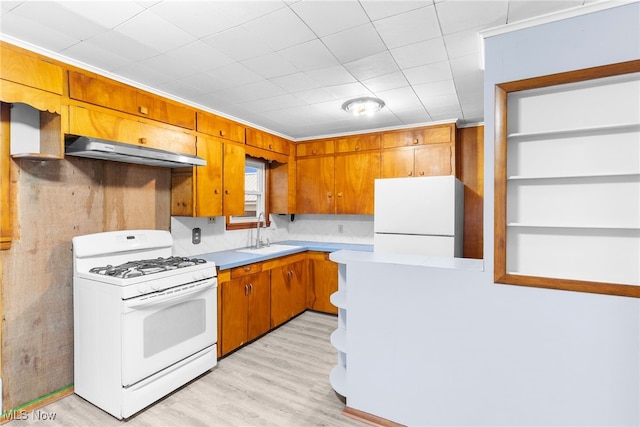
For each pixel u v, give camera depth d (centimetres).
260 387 236
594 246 160
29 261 206
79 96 210
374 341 197
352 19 164
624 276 155
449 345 178
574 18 151
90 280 211
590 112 159
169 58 206
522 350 162
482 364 170
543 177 160
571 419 154
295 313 385
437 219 292
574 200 163
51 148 203
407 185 305
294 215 475
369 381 200
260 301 325
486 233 169
